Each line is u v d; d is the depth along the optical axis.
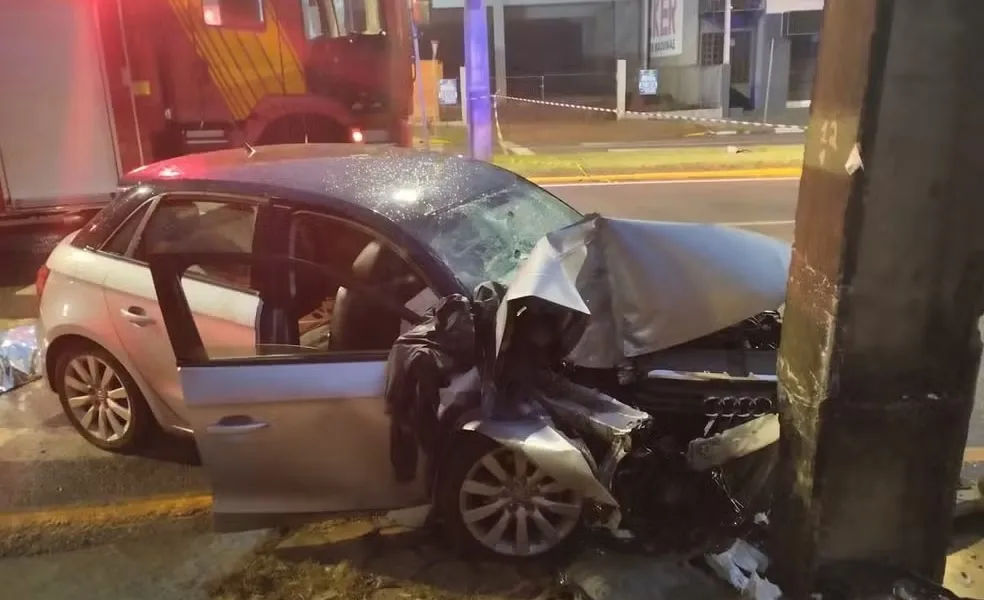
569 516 3.31
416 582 3.26
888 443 2.73
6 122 7.93
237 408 3.25
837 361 2.63
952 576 3.21
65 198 8.25
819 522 2.81
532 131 17.47
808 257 2.71
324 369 3.24
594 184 11.52
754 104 20.94
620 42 25.05
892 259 2.53
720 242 3.46
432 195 3.79
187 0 8.29
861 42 2.36
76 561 3.48
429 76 18.48
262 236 3.52
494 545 3.34
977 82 2.37
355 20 9.01
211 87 8.62
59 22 7.85
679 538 3.37
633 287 3.30
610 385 3.28
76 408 4.40
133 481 4.09
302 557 3.45
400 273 3.43
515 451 3.08
